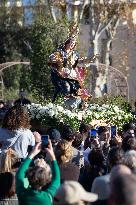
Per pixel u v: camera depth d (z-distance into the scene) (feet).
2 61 291.58
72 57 113.91
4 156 47.24
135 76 290.15
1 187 43.93
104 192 42.39
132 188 26.86
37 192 41.50
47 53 194.70
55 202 32.22
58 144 51.52
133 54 290.76
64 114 104.37
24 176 43.01
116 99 127.13
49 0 226.58
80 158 60.54
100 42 268.00
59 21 208.54
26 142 59.93
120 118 109.40
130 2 239.71
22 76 250.98
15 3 291.17
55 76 113.91
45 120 103.96
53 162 44.47
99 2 232.53
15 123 60.23
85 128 81.00
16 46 289.94
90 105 116.16
